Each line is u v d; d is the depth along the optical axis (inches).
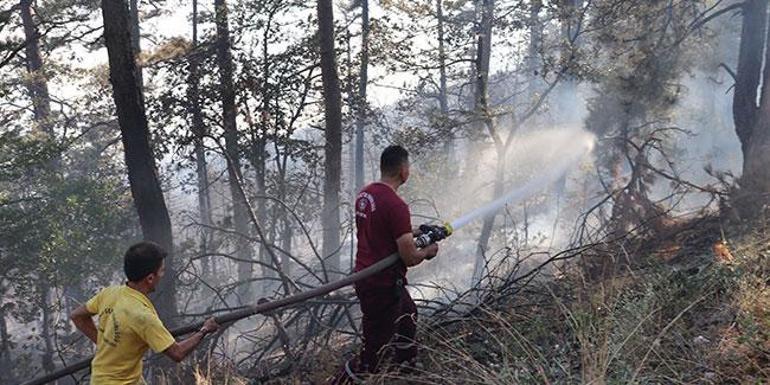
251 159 689.0
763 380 140.3
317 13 672.4
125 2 439.8
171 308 422.0
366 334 183.0
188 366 256.4
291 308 250.1
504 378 154.0
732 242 264.1
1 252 644.1
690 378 148.3
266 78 673.6
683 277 203.0
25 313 701.3
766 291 178.4
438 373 182.4
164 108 657.6
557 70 656.4
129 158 447.2
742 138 509.4
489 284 253.4
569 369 153.6
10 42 639.8
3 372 717.3
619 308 181.8
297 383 211.8
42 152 662.5
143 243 158.4
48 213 656.4
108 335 154.9
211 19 692.1
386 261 175.0
